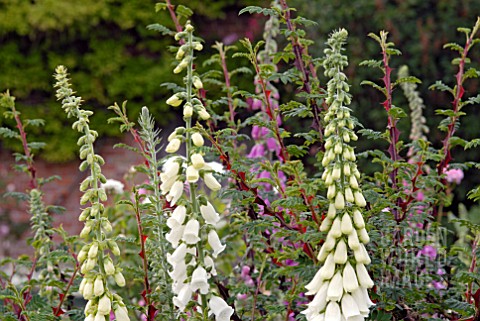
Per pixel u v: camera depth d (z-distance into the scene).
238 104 4.01
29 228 10.12
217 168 3.84
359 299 2.38
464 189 8.73
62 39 10.26
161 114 10.51
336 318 2.33
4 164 10.48
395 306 3.10
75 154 10.51
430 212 3.75
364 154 3.34
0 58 10.32
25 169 4.06
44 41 10.34
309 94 3.23
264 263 3.31
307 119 8.07
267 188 3.92
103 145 10.49
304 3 9.11
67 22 10.12
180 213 2.36
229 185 3.45
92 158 2.32
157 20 10.33
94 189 2.31
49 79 10.39
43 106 10.38
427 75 9.05
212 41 10.33
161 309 3.07
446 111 3.49
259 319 3.11
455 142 3.47
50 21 10.11
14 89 10.33
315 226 2.89
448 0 9.19
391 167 3.40
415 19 9.14
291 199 2.90
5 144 10.30
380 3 9.03
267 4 10.06
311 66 3.73
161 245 3.00
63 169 10.57
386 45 3.42
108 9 10.23
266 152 4.31
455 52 9.10
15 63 10.34
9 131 3.98
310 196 3.08
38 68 10.36
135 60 10.45
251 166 3.72
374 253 3.17
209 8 10.28
